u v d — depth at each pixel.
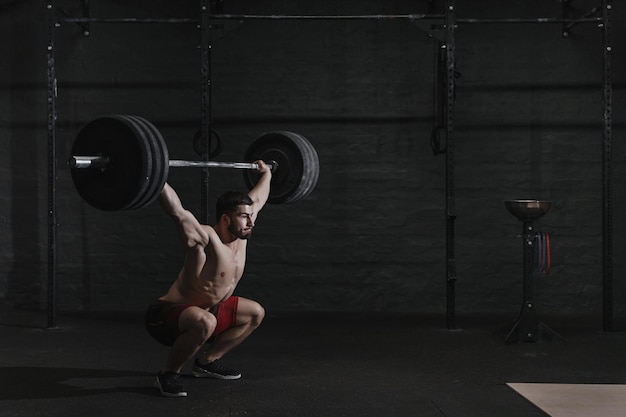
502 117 5.95
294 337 4.86
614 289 5.96
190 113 5.98
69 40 5.96
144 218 5.97
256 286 5.99
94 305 5.97
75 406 3.18
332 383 3.62
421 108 5.96
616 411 3.11
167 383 3.35
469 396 3.37
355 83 5.96
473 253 5.97
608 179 5.01
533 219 4.77
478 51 5.95
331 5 5.95
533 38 5.96
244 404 3.23
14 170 5.95
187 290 3.41
